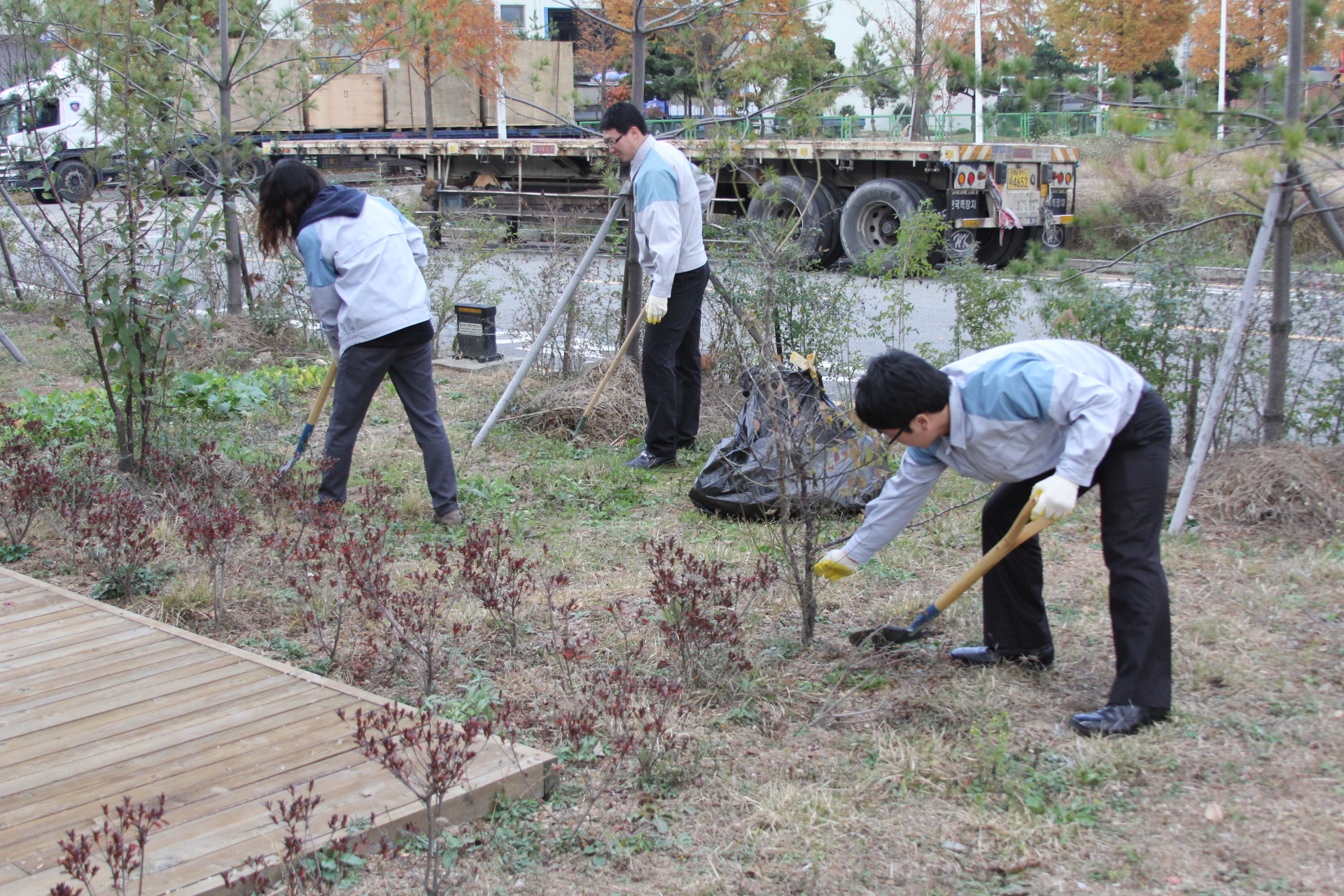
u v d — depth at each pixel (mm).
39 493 5004
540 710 3408
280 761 2979
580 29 22141
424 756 2957
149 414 5770
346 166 19688
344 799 2785
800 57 7516
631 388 7305
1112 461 3178
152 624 3984
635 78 7453
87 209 8086
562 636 3943
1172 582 4387
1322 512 4949
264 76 15477
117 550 4426
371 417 7508
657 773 3006
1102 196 6641
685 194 6023
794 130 7574
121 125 7336
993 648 3699
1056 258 5887
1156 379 5758
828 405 5461
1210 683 3486
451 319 10211
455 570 4664
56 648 3773
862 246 13742
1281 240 5281
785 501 3895
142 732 3145
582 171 16844
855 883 2531
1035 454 3188
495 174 17844
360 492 5793
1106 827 2715
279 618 4211
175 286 5469
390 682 3672
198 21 9148
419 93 22531
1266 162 4613
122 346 5418
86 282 5480
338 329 5145
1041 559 3619
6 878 2441
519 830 2785
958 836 2699
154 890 2391
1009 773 2965
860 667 3686
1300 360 6012
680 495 5855
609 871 2611
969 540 5000
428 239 12445
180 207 5738
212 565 4227
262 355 9250
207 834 2617
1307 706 3293
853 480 5227
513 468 6301
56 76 9508
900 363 3123
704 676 3578
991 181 13258
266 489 5148
